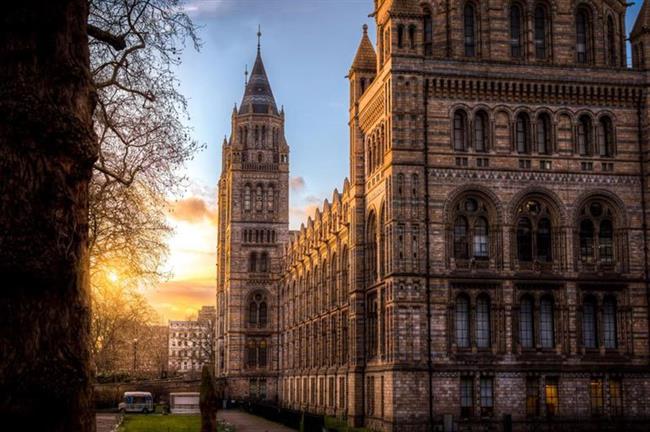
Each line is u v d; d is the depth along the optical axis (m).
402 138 66.81
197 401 122.25
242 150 157.75
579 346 66.75
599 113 70.12
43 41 12.30
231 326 151.62
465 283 66.06
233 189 156.12
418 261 65.50
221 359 168.50
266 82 162.50
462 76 68.00
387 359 66.31
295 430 79.12
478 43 70.25
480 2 70.62
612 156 69.94
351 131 83.06
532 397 65.38
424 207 66.25
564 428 65.00
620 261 68.81
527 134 69.06
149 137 42.41
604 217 69.31
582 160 69.25
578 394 65.88
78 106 12.73
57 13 12.41
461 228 67.38
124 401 123.94
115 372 174.75
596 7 72.38
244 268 154.00
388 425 64.25
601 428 65.50
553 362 66.00
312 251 111.62
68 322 12.17
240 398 148.62
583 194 68.94
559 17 71.00
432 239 66.12
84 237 12.81
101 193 41.22
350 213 82.62
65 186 12.20
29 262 11.53
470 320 66.00
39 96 12.09
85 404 12.55
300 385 120.56
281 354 146.25
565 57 70.62
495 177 67.81
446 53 70.19
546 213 68.56
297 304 127.19
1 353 11.47
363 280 79.44
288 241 155.38
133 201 48.78
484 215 67.62
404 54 67.62
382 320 70.94
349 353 80.56
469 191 67.38
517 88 68.81
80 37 13.07
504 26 70.06
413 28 68.25
